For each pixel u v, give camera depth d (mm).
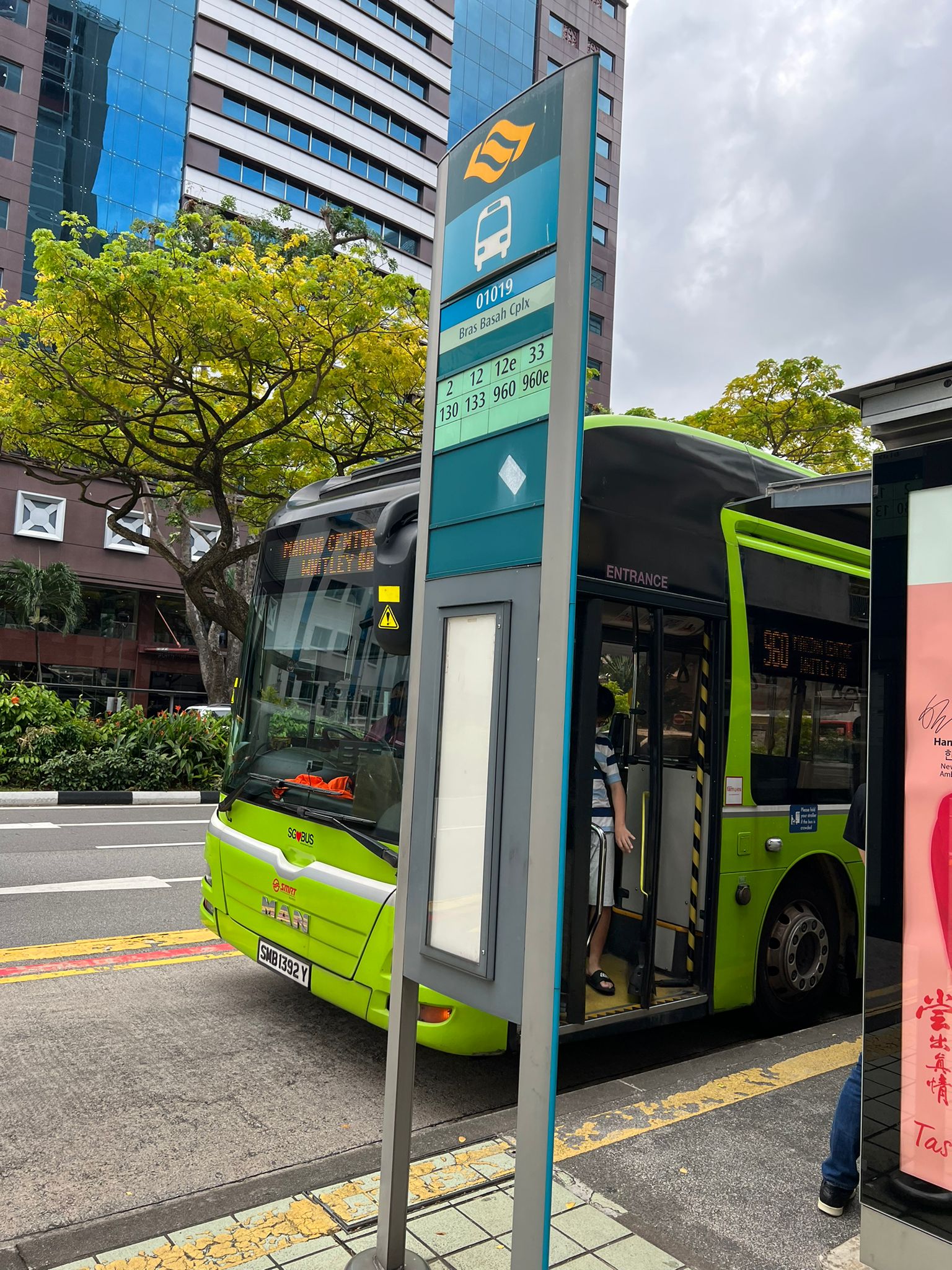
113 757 14141
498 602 2443
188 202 22703
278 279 13805
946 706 2365
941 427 2422
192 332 13195
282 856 4664
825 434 22094
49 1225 2947
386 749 4195
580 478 2182
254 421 15859
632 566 4285
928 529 2422
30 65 31953
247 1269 2621
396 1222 2588
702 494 4727
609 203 48688
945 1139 2326
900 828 2453
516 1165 2184
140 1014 4977
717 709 4676
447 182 2869
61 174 32500
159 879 8359
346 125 39125
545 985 2135
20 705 14094
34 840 10133
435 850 2617
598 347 47469
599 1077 4508
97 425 15883
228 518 15633
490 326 2596
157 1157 3432
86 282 12555
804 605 5305
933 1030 2363
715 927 4594
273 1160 3439
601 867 4500
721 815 4652
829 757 5414
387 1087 2660
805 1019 5242
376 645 4465
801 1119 3699
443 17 42469
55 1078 4094
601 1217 2928
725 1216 2959
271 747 5051
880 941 2490
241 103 36656
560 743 2146
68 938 6312
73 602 29906
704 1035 5164
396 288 14398
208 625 24609
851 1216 2975
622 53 51250
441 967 2518
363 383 15039
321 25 38656
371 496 4723
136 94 34094
